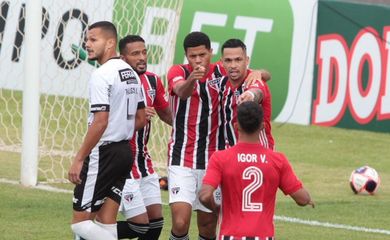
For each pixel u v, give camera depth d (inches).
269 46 1745.8
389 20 1729.8
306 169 1433.3
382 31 1729.8
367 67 1736.0
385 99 1740.9
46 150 1402.6
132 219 848.3
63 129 1515.7
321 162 1497.3
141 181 863.1
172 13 1499.8
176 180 839.1
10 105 1606.8
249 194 668.7
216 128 847.1
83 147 748.6
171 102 852.6
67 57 1529.3
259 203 669.9
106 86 753.6
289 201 1176.2
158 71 1499.8
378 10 1727.4
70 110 1514.5
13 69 1628.9
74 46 1360.7
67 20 1515.7
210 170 671.8
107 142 769.6
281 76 1742.1
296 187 674.8
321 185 1312.7
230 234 667.4
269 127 805.9
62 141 1460.4
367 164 1507.1
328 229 1024.2
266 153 675.4
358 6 1726.1
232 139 842.8
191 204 837.8
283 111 1744.6
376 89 1739.7
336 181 1347.2
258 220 666.8
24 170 1185.4
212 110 841.5
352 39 1733.5
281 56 1743.4
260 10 1749.5
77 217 776.9
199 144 844.6
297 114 1748.3
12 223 986.1
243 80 828.6
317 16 1742.1
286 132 1692.9
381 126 1742.1
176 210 829.8
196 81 829.8
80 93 1539.1
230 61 808.3
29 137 1181.7
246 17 1750.7
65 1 1512.1
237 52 806.5
